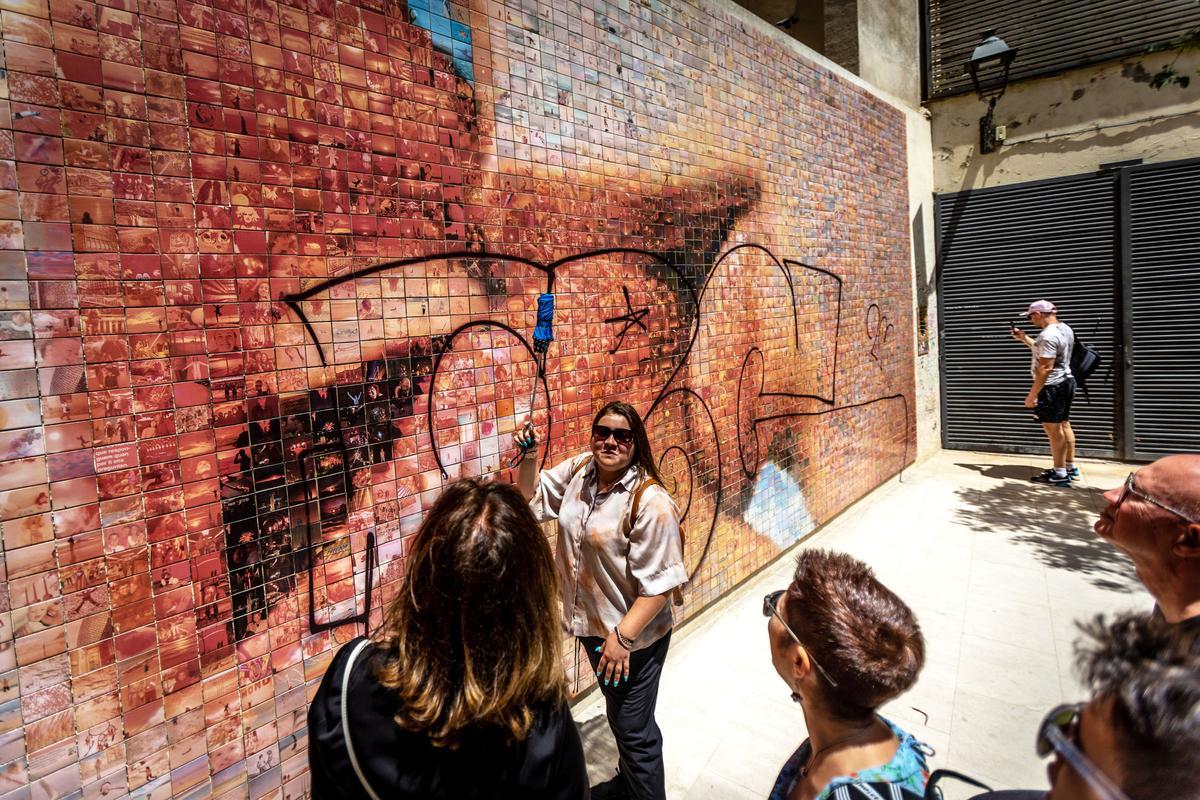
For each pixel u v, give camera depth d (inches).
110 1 67.3
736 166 172.7
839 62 277.0
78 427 65.2
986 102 311.9
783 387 195.2
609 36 132.3
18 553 61.4
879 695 42.3
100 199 66.6
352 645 46.1
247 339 77.7
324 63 85.3
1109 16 280.5
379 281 91.5
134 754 68.5
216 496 75.0
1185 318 273.7
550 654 43.3
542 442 117.9
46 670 62.9
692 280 156.4
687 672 138.6
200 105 73.8
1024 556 193.8
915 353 307.3
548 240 118.3
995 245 316.5
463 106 103.4
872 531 220.8
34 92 62.6
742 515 175.8
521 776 40.2
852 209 240.4
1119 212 283.9
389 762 39.8
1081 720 33.9
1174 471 60.8
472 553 41.9
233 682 76.4
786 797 49.1
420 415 97.0
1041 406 268.8
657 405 145.2
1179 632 33.5
